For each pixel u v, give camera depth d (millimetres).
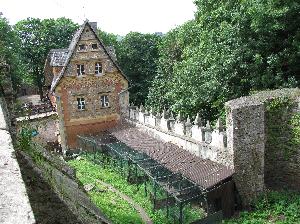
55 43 58344
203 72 25875
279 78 22703
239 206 19438
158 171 22391
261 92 20734
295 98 18812
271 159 20141
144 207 21438
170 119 26375
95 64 34188
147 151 25250
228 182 18906
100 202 21234
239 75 24688
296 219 17016
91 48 33781
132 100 46062
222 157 20406
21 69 55094
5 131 4363
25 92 67250
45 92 60094
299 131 18938
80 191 7199
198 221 17250
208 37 26625
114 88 35031
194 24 33312
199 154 22906
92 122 34844
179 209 18672
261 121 19078
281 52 22969
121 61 46375
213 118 27234
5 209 2473
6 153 3537
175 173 20562
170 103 35469
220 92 25062
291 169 19656
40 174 4918
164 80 38156
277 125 19578
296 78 23969
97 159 30797
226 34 24156
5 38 52719
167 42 41938
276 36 23578
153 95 38750
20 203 2572
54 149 33562
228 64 23875
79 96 34156
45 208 4641
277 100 19203
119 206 21188
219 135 20531
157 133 28500
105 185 25453
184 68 28453
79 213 5109
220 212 17906
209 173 19672
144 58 45906
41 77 59656
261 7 21750
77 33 35938
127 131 31734
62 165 8180
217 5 27625
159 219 19719
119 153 26672
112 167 28703
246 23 23359
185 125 24359
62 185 5684
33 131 8180
